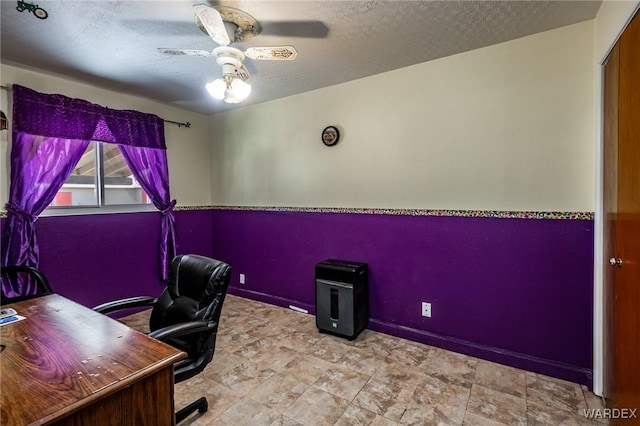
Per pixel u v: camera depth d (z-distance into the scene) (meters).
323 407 1.88
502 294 2.37
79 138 2.91
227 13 1.87
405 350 2.57
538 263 2.24
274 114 3.61
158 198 3.56
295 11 1.86
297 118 3.42
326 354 2.51
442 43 2.29
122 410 0.99
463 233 2.51
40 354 1.15
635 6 1.37
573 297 2.13
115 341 1.25
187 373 1.59
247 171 3.88
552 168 2.17
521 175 2.27
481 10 1.89
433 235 2.65
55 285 2.85
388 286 2.89
